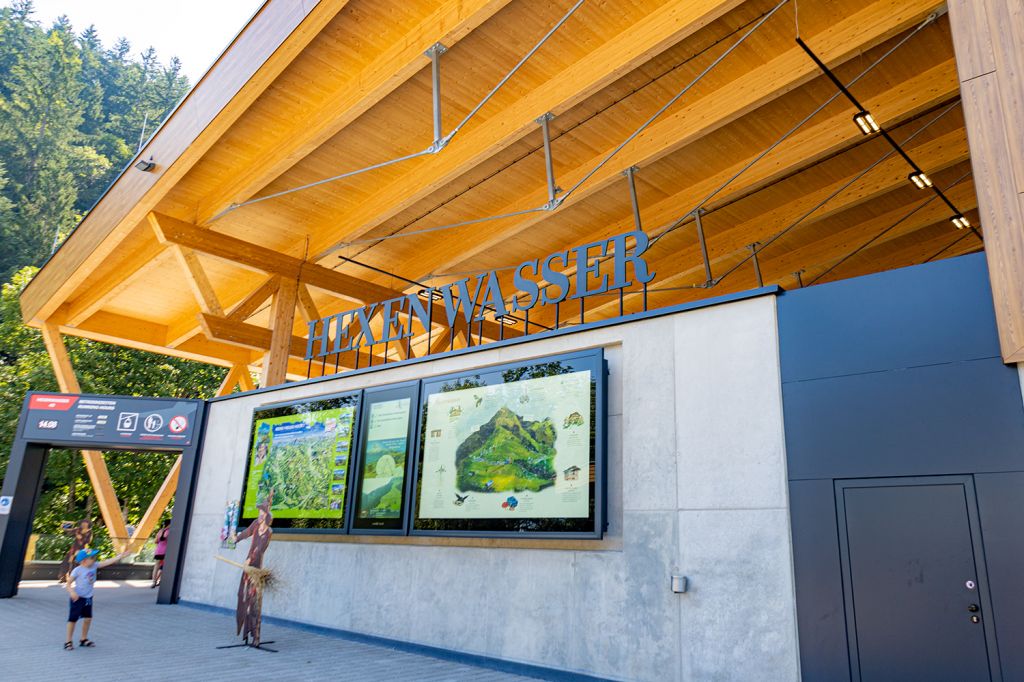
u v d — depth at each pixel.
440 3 10.94
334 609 11.23
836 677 6.46
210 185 16.11
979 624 5.95
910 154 14.83
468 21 10.45
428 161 14.86
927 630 6.16
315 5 10.70
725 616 7.23
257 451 13.52
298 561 12.10
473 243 17.33
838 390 7.18
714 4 10.07
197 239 16.22
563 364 9.32
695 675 7.27
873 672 6.30
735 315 8.09
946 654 6.03
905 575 6.38
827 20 11.31
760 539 7.23
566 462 8.88
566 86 12.09
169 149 14.43
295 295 17.44
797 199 16.36
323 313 22.77
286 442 13.00
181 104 14.12
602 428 8.69
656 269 19.20
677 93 12.86
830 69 11.46
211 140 13.59
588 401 8.89
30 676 7.63
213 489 14.57
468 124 13.83
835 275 20.08
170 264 19.20
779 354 7.65
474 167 15.08
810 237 18.27
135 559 19.28
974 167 6.35
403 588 10.36
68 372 21.61
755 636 6.99
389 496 10.85
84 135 65.44
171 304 21.89
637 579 7.99
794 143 13.97
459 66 12.16
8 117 58.81
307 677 7.89
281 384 15.22
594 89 11.75
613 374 9.05
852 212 17.14
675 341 8.50
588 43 11.65
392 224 17.34
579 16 11.06
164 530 18.72
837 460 6.98
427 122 13.70
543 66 12.19
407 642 9.99
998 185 6.21
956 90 12.13
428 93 12.86
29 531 15.50
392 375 11.87
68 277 18.88
